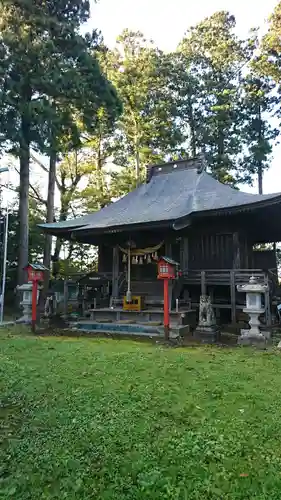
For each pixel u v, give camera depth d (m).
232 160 24.14
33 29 14.55
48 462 2.65
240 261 11.30
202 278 9.76
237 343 8.01
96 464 2.63
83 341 8.27
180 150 24.72
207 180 13.20
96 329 10.00
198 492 2.29
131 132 23.09
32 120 14.30
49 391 4.36
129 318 10.55
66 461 2.65
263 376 5.11
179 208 11.24
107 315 10.91
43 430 3.23
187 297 11.73
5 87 14.24
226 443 2.98
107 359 6.17
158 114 22.73
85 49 15.72
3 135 14.39
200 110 25.19
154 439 3.05
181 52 24.73
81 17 16.86
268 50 21.83
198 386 4.61
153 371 5.36
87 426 3.29
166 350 7.14
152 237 12.37
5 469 2.58
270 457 2.75
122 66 21.88
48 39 14.52
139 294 12.30
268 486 2.37
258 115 24.41
